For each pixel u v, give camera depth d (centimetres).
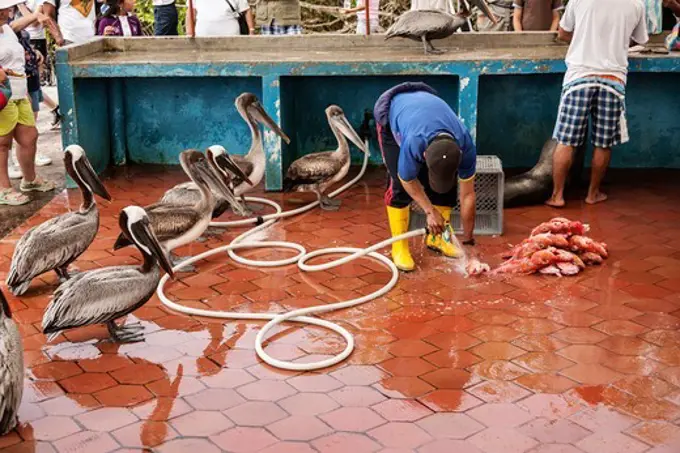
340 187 877
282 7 1023
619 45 768
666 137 934
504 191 804
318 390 487
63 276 644
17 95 816
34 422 460
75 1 1077
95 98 927
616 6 759
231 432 447
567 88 782
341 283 639
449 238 646
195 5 1046
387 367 512
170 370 513
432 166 538
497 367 510
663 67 838
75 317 517
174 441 440
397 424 452
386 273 657
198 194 715
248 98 781
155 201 847
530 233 737
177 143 980
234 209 670
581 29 771
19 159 859
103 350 539
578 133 782
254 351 535
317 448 431
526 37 951
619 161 942
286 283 640
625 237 728
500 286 627
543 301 601
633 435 440
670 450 427
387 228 759
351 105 959
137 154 986
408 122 582
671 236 730
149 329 567
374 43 958
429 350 532
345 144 799
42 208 822
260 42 958
